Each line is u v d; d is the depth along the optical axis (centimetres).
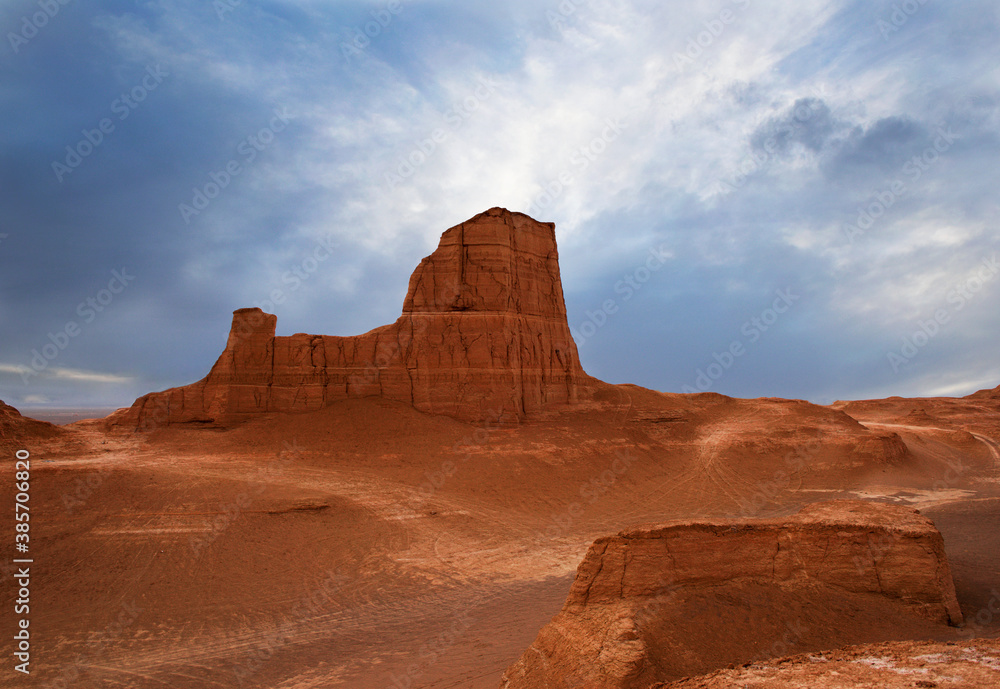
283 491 3656
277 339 5128
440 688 1731
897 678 1138
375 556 3138
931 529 1747
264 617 2480
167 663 2098
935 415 10294
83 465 3656
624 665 1286
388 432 4772
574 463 4903
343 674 1959
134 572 2747
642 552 1573
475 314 5459
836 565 1675
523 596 2617
